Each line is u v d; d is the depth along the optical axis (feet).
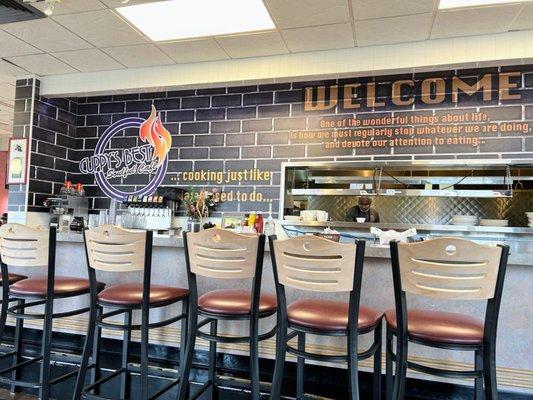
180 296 7.17
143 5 11.02
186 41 13.24
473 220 13.21
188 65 15.23
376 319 5.88
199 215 15.14
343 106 14.53
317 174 15.46
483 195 13.25
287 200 15.20
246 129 15.58
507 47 12.09
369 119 14.24
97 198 17.40
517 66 12.89
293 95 15.14
